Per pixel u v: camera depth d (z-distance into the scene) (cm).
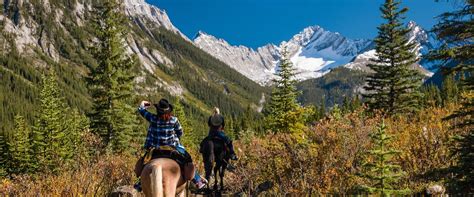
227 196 1166
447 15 922
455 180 881
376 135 870
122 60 2898
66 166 1478
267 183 1178
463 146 875
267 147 1241
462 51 901
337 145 1170
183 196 743
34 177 1356
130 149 2514
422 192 933
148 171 637
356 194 955
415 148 1162
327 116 1506
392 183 1023
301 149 1152
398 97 2911
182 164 712
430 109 2211
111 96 2738
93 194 1130
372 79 3052
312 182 1024
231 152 1159
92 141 1588
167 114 730
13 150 4197
